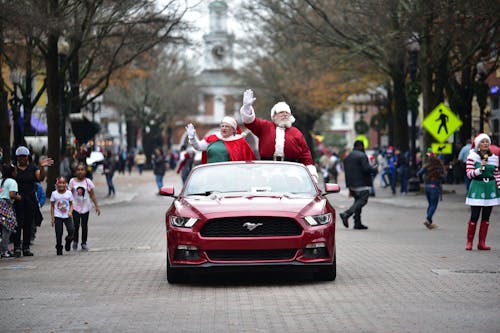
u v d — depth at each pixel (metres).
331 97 60.94
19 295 12.05
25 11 28.12
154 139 104.25
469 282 12.52
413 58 36.62
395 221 25.67
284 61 68.25
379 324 9.38
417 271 13.84
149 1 36.03
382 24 36.75
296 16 40.47
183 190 13.54
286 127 15.21
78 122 36.41
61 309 10.80
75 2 33.84
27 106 41.34
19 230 17.44
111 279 13.62
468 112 42.72
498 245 18.20
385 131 68.62
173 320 9.86
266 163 13.97
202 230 12.24
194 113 107.56
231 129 15.58
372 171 22.89
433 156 22.69
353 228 23.20
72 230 17.95
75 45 35.28
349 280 12.93
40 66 41.84
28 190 17.67
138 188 51.75
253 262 12.13
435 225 22.83
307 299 11.22
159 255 17.17
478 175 16.97
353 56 40.22
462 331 8.93
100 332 9.23
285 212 12.24
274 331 9.10
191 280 13.33
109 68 38.56
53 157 35.78
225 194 13.20
